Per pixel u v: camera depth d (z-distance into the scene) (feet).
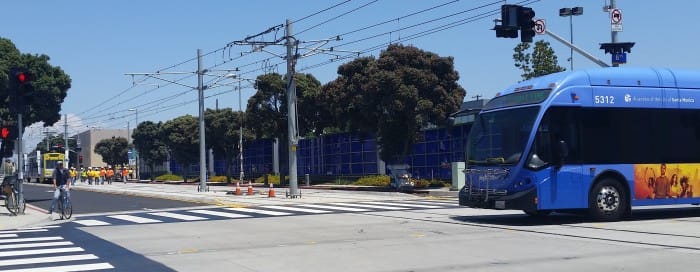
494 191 56.39
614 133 57.72
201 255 42.14
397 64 129.90
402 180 127.44
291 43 111.55
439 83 131.44
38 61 119.96
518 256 39.34
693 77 61.72
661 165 59.06
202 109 146.72
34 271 36.94
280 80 175.11
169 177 282.77
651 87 59.52
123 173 262.06
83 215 79.92
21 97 77.25
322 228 57.47
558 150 54.60
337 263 37.91
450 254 40.55
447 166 139.54
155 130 292.61
